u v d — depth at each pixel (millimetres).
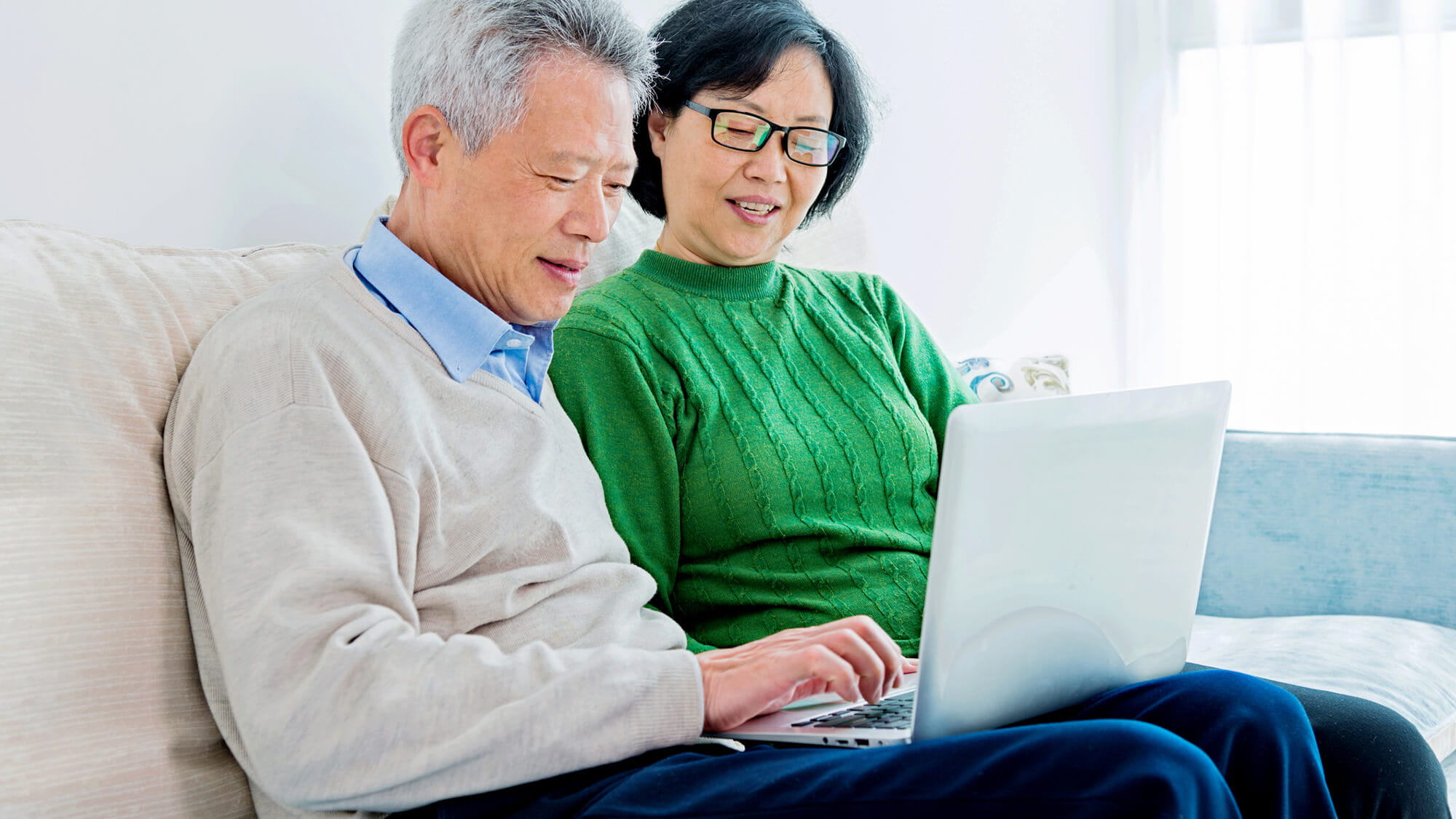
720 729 983
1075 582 988
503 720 875
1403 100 3266
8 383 933
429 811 962
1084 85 3441
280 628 890
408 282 1106
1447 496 1947
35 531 917
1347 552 2010
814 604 1360
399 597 960
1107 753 806
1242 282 3471
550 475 1176
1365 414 3373
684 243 1545
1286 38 3400
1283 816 976
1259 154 3451
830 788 855
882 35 2643
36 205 1229
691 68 1473
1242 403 3504
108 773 912
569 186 1124
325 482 954
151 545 993
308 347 1005
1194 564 1105
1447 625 1931
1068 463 944
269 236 1490
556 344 1396
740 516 1384
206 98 1398
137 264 1107
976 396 1763
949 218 2918
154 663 971
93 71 1279
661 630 1213
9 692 873
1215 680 1023
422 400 1062
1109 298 3625
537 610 1106
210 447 981
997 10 3059
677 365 1412
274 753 874
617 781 935
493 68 1076
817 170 1526
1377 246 3340
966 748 845
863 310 1641
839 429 1470
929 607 897
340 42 1574
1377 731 1166
